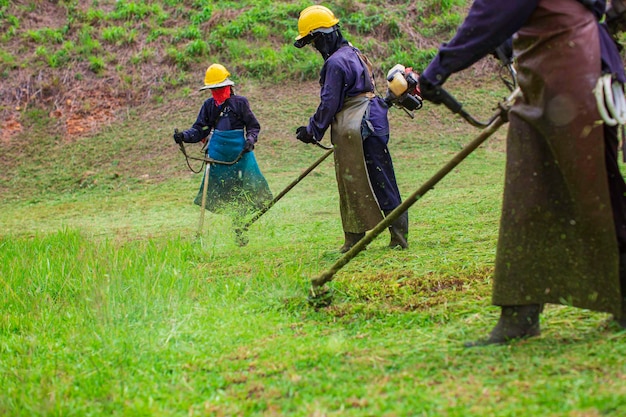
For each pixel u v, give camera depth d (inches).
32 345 172.6
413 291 197.9
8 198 531.8
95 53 682.8
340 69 246.8
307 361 143.8
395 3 723.4
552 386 114.4
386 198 255.1
